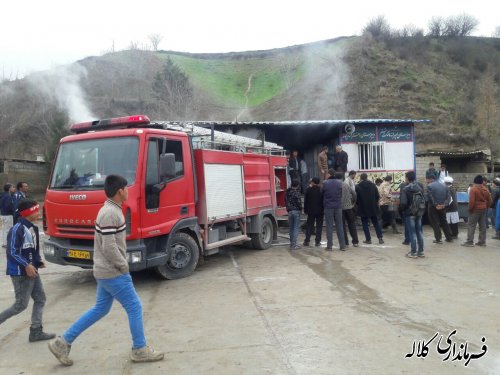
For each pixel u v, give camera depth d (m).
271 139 17.80
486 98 37.56
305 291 6.66
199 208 8.39
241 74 75.44
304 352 4.39
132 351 4.29
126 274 4.19
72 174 7.30
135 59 64.50
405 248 10.48
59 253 7.16
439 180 11.29
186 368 4.10
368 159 15.69
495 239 11.94
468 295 6.37
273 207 11.27
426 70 49.91
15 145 35.16
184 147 7.93
